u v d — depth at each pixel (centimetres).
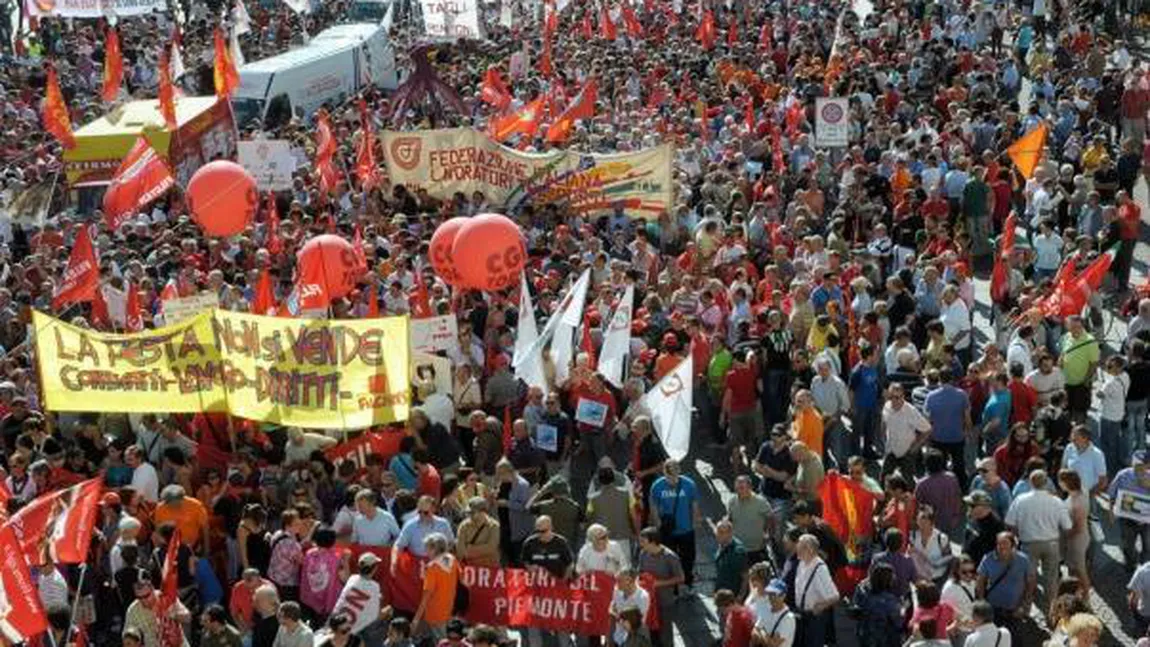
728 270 2328
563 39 4747
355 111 3762
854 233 2639
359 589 1438
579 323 2016
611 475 1631
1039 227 2473
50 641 1391
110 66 3772
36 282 2448
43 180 3234
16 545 1298
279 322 1655
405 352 1655
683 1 5022
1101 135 2989
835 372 1962
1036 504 1571
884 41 4200
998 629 1335
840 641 1565
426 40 4688
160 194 2695
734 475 2012
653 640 1525
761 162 3075
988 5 4262
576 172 2742
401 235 2544
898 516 1544
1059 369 1880
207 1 5712
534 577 1517
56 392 1700
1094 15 4431
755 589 1414
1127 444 1927
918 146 2920
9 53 4997
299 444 1739
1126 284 2544
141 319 2091
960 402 1805
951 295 2105
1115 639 1612
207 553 1598
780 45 4347
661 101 3606
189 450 1772
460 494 1648
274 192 2858
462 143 2792
